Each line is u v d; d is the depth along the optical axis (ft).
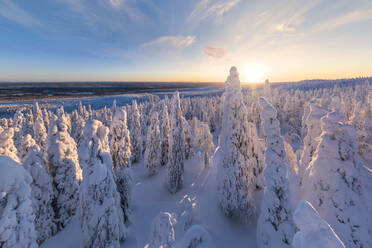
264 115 21.76
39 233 28.68
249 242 29.07
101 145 28.07
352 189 17.30
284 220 20.36
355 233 16.51
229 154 33.19
